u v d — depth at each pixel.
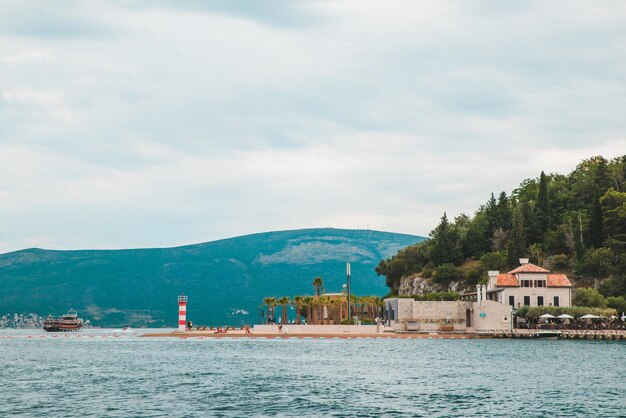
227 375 105.62
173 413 70.69
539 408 73.62
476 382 95.31
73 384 94.94
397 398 80.44
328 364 123.12
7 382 97.62
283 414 70.06
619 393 84.44
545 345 175.88
